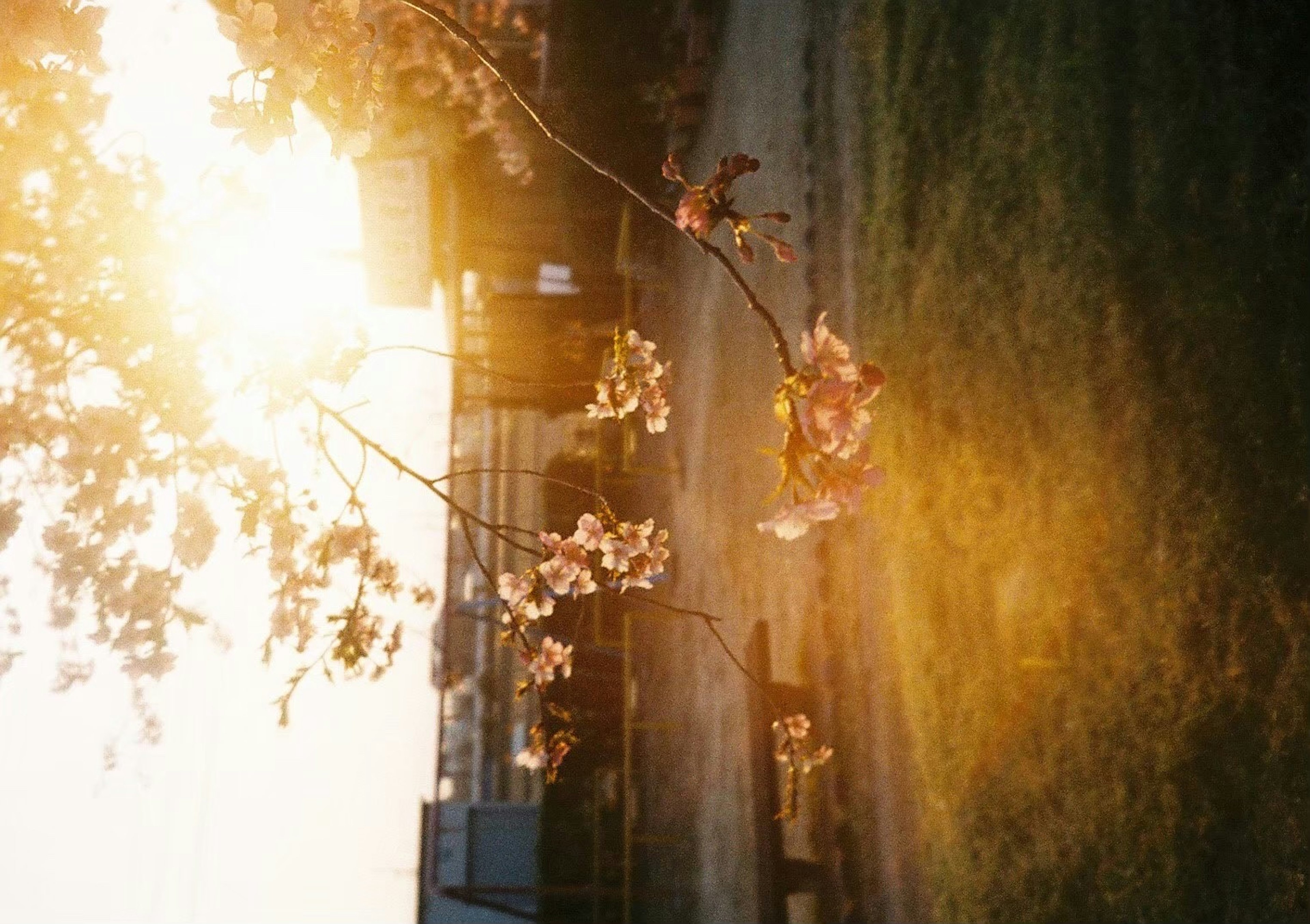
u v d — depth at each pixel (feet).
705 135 36.81
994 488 14.94
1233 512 10.48
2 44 8.93
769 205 27.96
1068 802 12.78
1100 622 12.37
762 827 21.18
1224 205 11.09
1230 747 10.40
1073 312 13.06
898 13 20.17
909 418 17.78
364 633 11.05
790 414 8.14
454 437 42.96
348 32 9.22
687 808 34.99
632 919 41.22
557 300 45.52
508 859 47.88
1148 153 12.19
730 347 30.76
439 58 40.11
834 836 19.83
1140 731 11.54
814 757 12.73
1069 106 13.62
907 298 18.37
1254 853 10.05
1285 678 9.82
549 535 11.51
